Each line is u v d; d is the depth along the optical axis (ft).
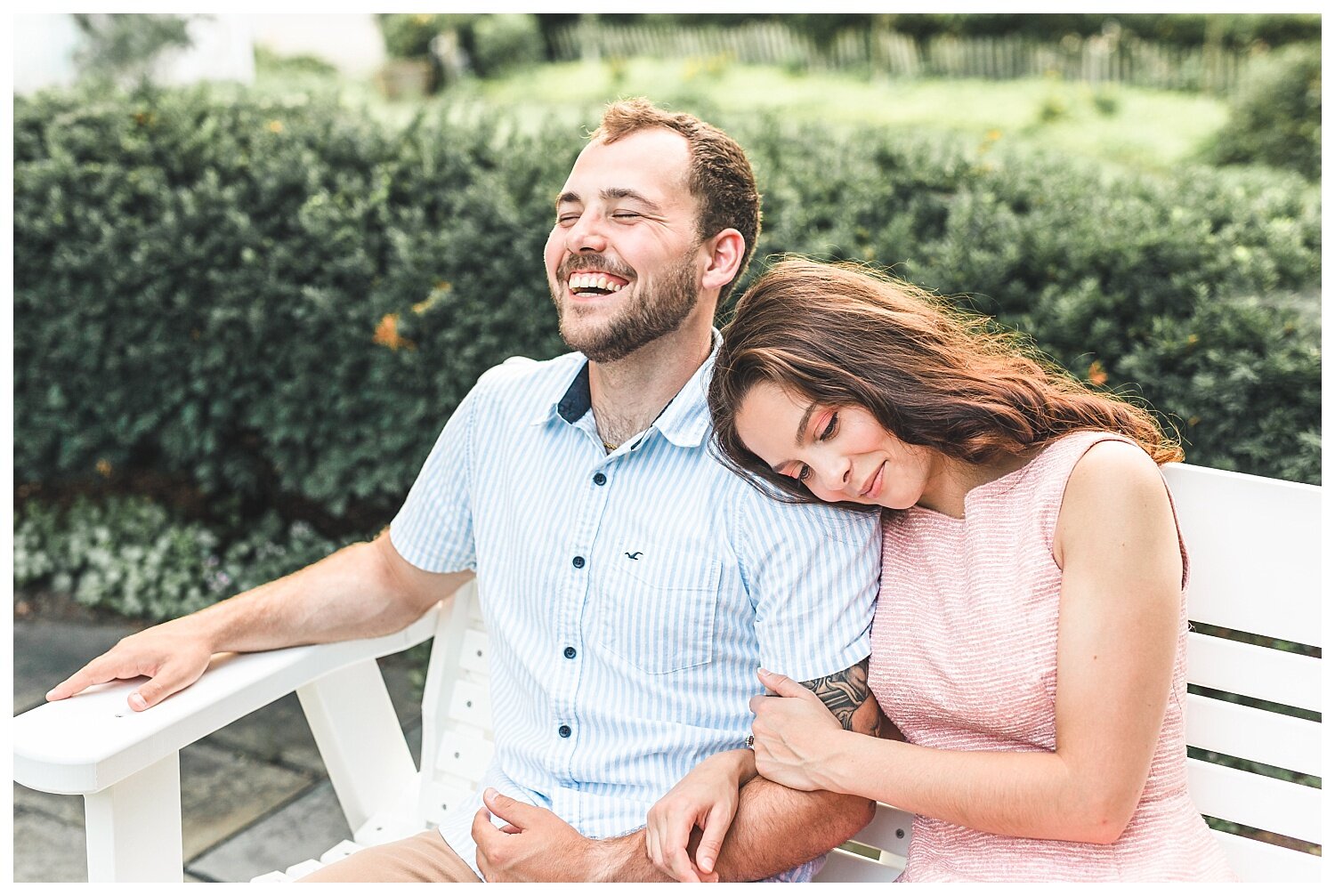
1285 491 4.67
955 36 32.68
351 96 31.50
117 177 11.73
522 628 5.34
